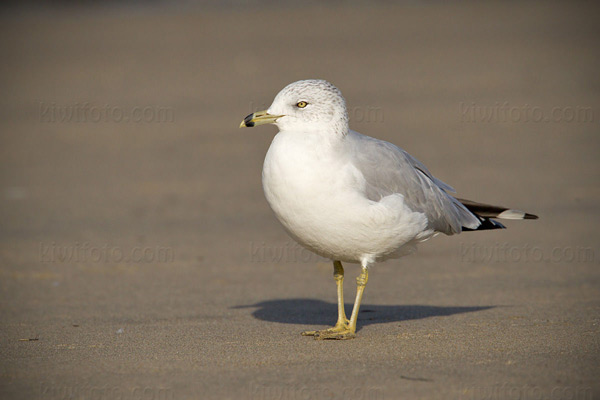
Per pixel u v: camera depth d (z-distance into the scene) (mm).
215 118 26922
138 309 10914
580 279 12234
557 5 54375
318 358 8188
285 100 8805
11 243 14883
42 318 10414
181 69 36938
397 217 8812
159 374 7715
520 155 21047
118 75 35688
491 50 38625
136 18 55438
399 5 58250
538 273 12656
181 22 53094
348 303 11281
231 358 8234
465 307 10781
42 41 46469
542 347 8500
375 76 33156
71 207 17578
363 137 9367
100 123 27031
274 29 49344
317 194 8523
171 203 17828
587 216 15883
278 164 8625
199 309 10914
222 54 40844
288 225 8875
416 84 31062
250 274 13039
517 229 15398
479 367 7801
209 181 19719
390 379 7465
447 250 14320
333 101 8766
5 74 36375
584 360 8000
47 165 21688
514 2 57094
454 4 57656
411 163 9688
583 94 27984
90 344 8945
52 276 12875
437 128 24062
